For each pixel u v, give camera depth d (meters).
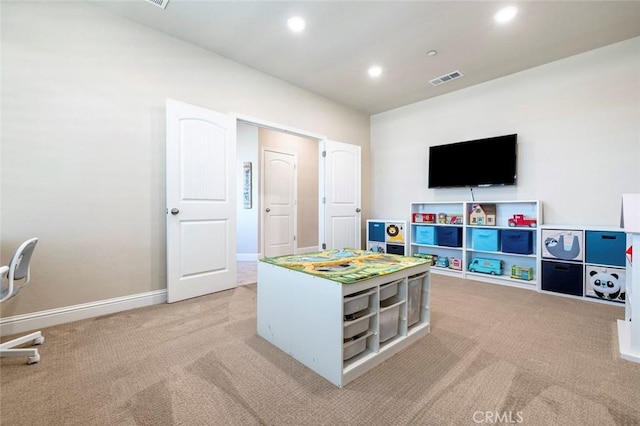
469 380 1.47
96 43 2.36
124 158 2.50
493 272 3.48
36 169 2.11
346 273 1.60
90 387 1.40
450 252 4.08
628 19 2.48
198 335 1.99
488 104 3.71
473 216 3.66
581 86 3.04
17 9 2.05
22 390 1.37
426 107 4.34
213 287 2.96
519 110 3.46
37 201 2.11
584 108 3.03
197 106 2.89
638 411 1.23
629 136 2.80
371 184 5.06
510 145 3.42
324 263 1.88
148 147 2.63
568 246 2.86
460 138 3.97
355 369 1.48
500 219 3.62
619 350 1.75
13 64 2.04
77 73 2.28
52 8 2.18
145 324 2.17
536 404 1.28
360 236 4.66
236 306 2.58
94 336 1.96
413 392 1.37
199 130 2.85
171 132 2.66
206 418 1.19
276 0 2.29
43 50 2.14
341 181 4.40
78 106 2.28
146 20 2.54
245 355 1.72
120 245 2.48
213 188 2.95
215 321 2.24
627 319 2.09
